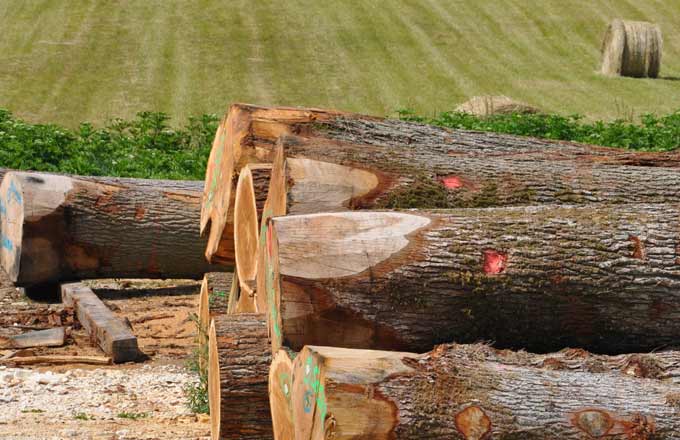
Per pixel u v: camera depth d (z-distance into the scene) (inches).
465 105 1729.8
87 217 878.4
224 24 2495.1
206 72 2167.8
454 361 422.9
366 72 2201.0
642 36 2215.8
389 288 465.1
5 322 831.7
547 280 475.2
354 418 395.5
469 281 468.8
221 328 532.7
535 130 1357.0
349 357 411.5
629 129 1332.4
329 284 462.0
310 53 2319.1
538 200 561.6
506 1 2726.4
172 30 2447.1
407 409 399.2
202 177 1184.2
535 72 2234.3
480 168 568.1
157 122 1414.9
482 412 405.1
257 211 596.7
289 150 542.6
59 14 2541.8
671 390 430.0
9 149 1192.8
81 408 630.5
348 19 2554.1
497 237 479.2
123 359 754.2
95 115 1876.2
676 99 2031.3
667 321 486.9
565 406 414.0
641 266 482.6
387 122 674.8
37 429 560.4
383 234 472.4
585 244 482.9
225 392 516.7
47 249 877.2
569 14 2623.0
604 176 584.1
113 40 2370.8
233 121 665.6
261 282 550.3
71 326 831.1
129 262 893.8
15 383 671.8
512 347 484.7
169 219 892.6
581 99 2030.0
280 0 2689.5
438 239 474.6
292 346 465.4
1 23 2471.7
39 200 870.4
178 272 908.6
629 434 412.5
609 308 482.0
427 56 2321.6
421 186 545.3
